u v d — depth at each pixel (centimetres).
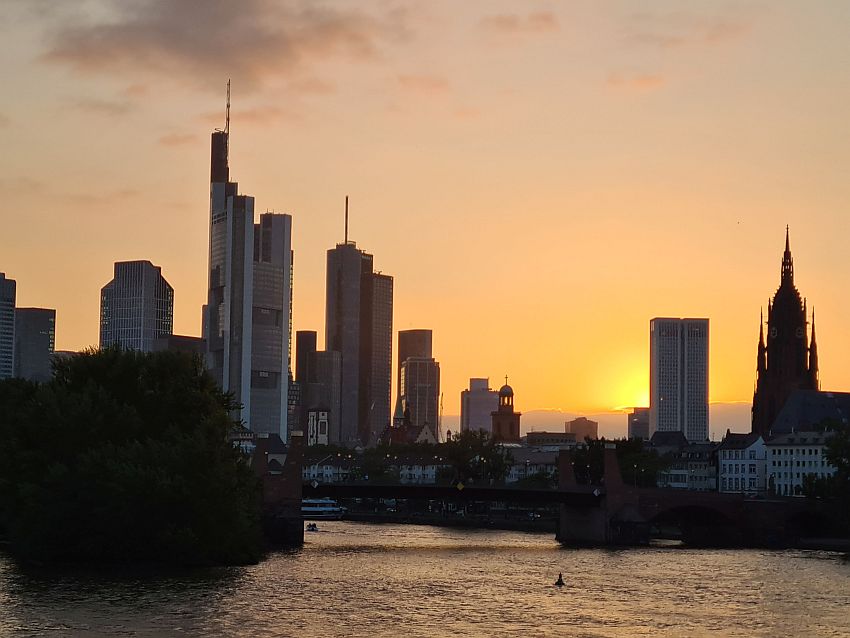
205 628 14162
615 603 16850
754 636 14500
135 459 18650
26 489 18650
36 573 17988
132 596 16138
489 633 14338
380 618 15212
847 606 16788
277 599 16412
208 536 19225
